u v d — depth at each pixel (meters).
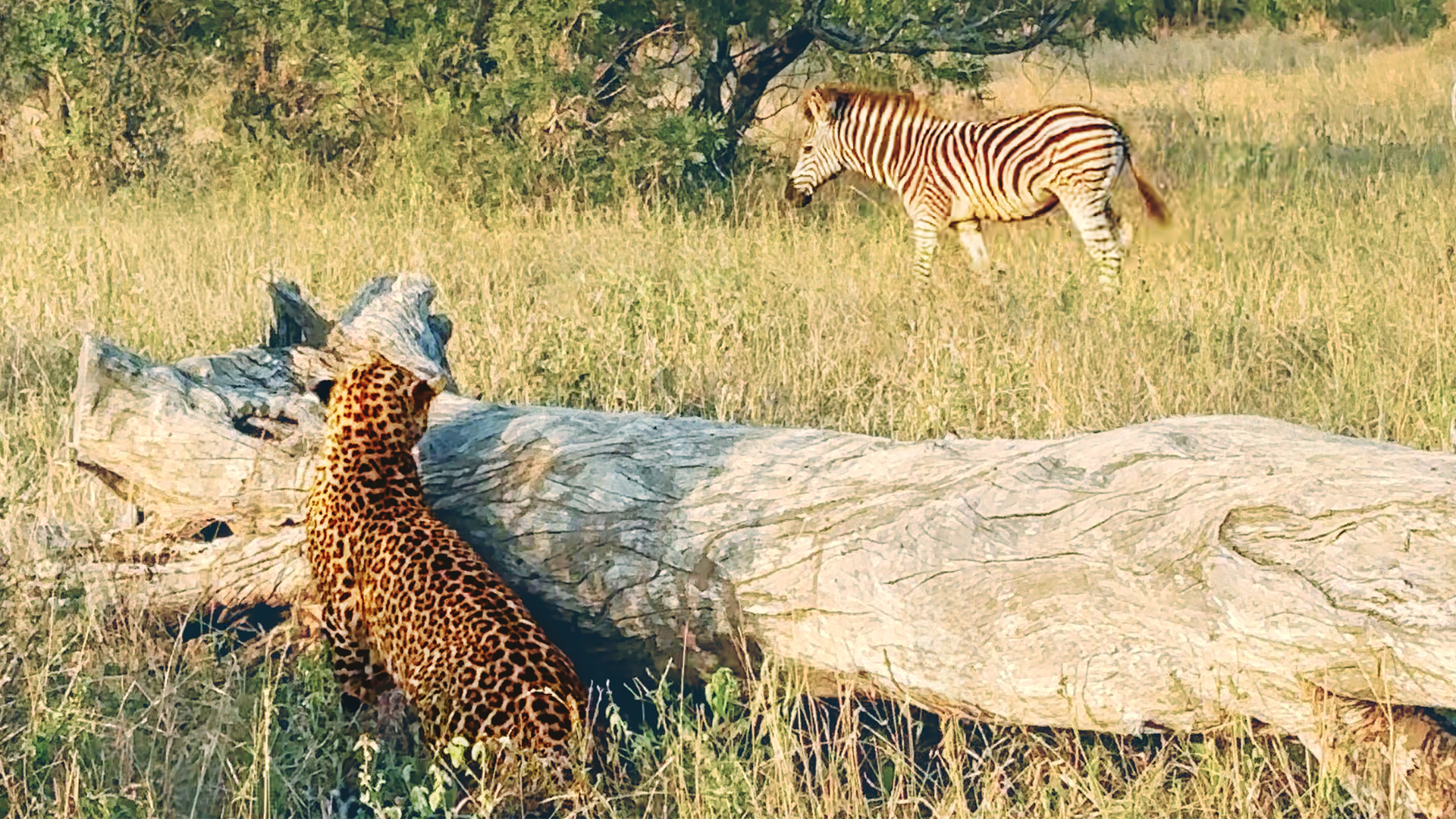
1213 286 17.12
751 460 8.44
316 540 8.53
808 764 7.98
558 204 23.19
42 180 27.03
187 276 17.83
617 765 7.67
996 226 22.62
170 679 8.50
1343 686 6.75
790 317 15.61
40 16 26.81
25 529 9.73
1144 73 43.69
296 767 7.74
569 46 24.77
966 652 7.41
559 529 8.53
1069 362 13.71
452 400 9.67
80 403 9.28
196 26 28.77
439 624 7.77
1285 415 12.88
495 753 7.22
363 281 18.11
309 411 9.44
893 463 8.12
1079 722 7.32
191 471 9.20
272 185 25.45
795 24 26.28
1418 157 26.98
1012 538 7.50
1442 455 7.25
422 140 24.23
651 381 13.31
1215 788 7.22
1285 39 47.03
